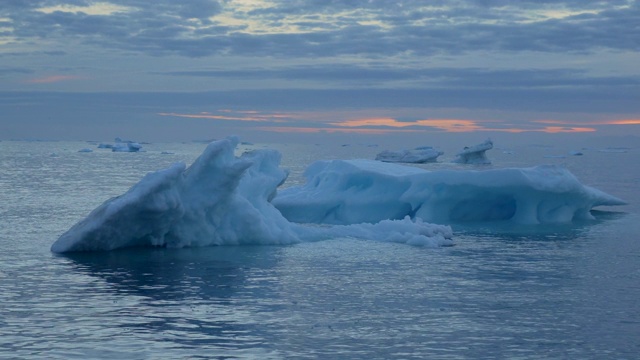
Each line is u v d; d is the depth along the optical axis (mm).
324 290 15336
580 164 87188
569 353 11367
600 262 18781
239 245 20797
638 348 11633
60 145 194750
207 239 20531
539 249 20844
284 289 15398
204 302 14203
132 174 60188
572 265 18359
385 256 19422
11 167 71250
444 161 91000
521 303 14375
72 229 19828
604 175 62000
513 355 11242
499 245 21547
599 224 26688
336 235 22594
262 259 18703
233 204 20812
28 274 16562
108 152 125625
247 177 22391
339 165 29406
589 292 15375
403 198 27219
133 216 18984
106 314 13266
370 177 28203
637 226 26062
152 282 15891
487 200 27453
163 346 11453
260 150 23625
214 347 11438
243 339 11867
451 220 27531
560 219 27453
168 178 18719
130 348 11352
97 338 11828
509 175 26078
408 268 17797
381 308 13906
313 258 19000
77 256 18797
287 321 12945
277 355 11109
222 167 20062
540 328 12672
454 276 16906
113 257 18719
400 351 11359
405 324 12828
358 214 27703
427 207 27266
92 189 43406
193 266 17703
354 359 10977
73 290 15078
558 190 26438
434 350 11430
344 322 12914
